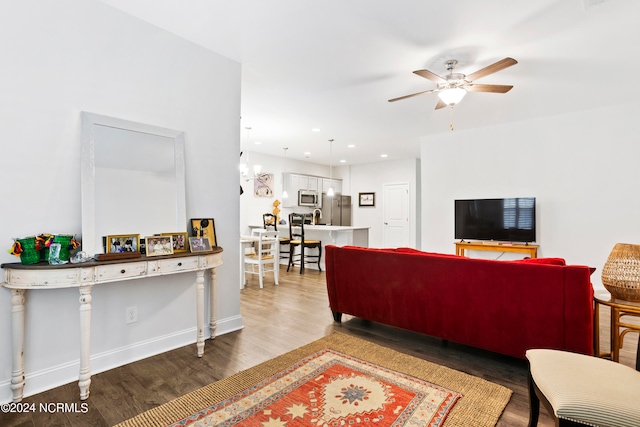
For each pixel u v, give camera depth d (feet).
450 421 5.74
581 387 4.17
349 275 10.55
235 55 10.02
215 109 9.81
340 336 9.73
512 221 16.66
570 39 8.98
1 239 6.19
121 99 7.78
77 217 7.07
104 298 7.61
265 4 7.52
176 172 8.72
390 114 15.80
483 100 13.83
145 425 5.59
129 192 7.80
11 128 6.29
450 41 9.16
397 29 8.57
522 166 16.78
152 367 7.72
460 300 8.45
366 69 10.96
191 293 9.34
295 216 22.70
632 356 8.23
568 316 7.07
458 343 9.32
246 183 24.66
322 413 5.92
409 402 6.28
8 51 6.24
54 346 6.86
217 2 7.45
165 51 8.62
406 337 9.75
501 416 5.92
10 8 6.26
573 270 6.97
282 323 10.89
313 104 14.34
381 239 29.73
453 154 19.02
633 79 11.67
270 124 17.54
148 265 7.25
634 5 7.44
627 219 14.20
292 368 7.64
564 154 15.65
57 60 6.82
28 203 6.47
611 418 3.77
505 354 7.97
